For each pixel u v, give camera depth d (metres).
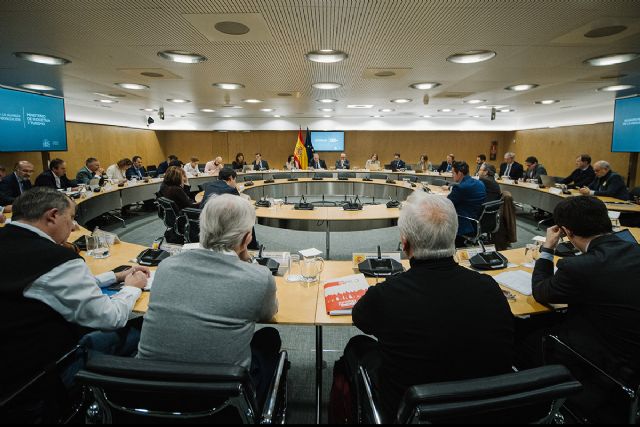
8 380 1.19
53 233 1.37
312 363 2.24
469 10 2.46
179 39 3.09
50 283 1.22
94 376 0.90
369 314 1.11
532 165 7.34
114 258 2.27
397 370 1.01
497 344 1.00
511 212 3.85
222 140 12.29
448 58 3.79
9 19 2.63
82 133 8.28
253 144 12.31
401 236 1.17
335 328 2.67
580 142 8.66
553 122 9.84
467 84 5.37
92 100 7.24
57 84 5.36
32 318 1.21
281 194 7.94
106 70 4.36
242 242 1.29
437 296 1.02
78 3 2.34
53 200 1.36
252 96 6.68
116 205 5.85
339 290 1.75
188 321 1.09
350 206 4.29
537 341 1.73
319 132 11.87
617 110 6.08
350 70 4.36
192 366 0.90
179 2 2.32
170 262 1.19
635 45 3.29
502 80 5.02
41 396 1.23
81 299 1.27
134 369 0.88
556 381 0.87
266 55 3.65
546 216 6.55
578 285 1.34
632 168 6.50
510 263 2.19
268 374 1.42
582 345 1.38
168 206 3.86
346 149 12.25
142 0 2.29
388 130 11.89
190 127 11.73
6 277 1.18
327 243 3.95
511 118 11.66
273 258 2.13
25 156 6.63
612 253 1.33
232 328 1.12
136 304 1.61
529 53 3.57
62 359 1.31
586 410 1.31
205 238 1.23
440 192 5.79
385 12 2.49
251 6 2.39
